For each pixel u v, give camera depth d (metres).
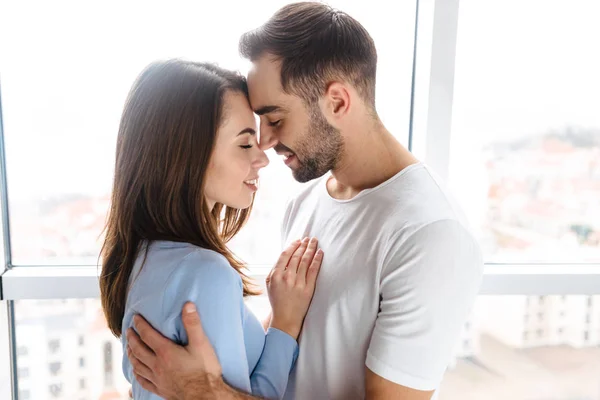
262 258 1.40
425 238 0.82
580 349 1.53
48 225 1.34
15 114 1.28
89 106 1.29
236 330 0.83
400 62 1.33
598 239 1.46
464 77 1.34
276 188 1.37
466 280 0.83
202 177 0.85
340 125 0.93
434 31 1.22
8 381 1.35
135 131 0.86
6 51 1.25
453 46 1.23
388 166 0.96
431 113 1.26
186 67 0.85
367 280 0.89
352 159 0.96
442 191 0.91
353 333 0.91
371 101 0.95
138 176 0.87
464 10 1.30
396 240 0.85
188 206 0.86
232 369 0.83
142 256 0.88
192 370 0.79
